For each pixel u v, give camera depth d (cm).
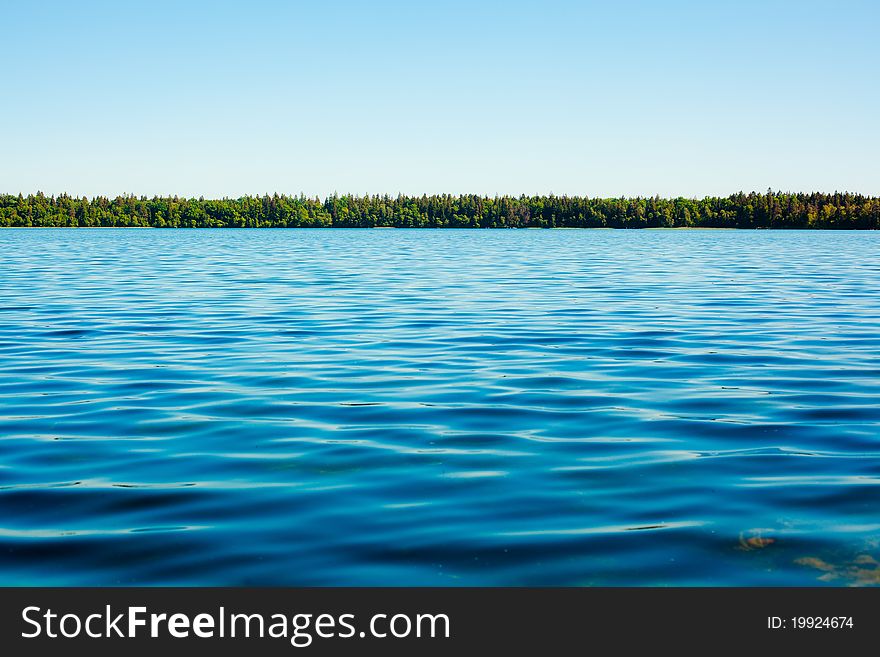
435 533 706
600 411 1150
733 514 746
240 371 1448
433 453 944
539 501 782
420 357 1595
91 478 855
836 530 709
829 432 1035
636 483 834
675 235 15350
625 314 2298
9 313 2298
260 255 6172
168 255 6116
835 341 1803
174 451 955
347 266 4716
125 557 662
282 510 760
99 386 1323
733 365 1509
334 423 1084
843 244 9444
